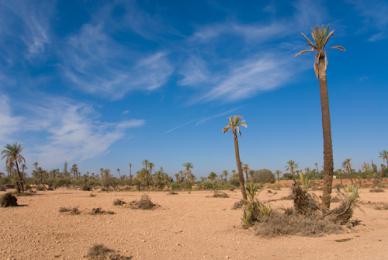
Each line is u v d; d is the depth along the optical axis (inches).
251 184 732.7
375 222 738.8
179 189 3383.4
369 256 418.0
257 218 678.5
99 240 525.7
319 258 424.5
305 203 711.1
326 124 751.7
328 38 768.9
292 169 3631.9
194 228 697.6
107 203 1437.0
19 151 2480.3
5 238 490.3
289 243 526.3
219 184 3533.5
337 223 659.4
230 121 1199.6
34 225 661.9
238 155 1200.8
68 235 555.2
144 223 781.3
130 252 450.9
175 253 458.3
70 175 6127.0
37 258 398.3
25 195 2230.6
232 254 457.1
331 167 733.9
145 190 3341.5
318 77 776.9
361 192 2057.1
